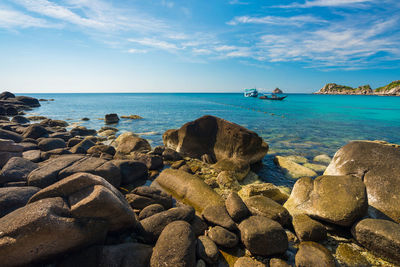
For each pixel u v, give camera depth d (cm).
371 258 436
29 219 329
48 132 1524
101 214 392
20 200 486
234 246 459
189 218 500
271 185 751
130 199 570
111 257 357
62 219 350
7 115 3278
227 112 4381
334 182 567
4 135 1170
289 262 425
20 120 2464
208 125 1244
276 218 522
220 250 451
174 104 6912
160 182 794
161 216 479
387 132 2248
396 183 562
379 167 612
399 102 8262
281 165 1091
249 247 436
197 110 4812
